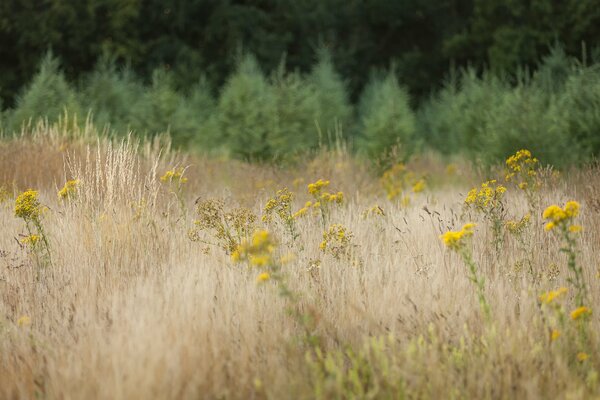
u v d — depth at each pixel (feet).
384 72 170.71
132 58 143.64
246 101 96.99
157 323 21.39
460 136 110.42
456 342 20.89
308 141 101.14
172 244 32.14
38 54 142.51
